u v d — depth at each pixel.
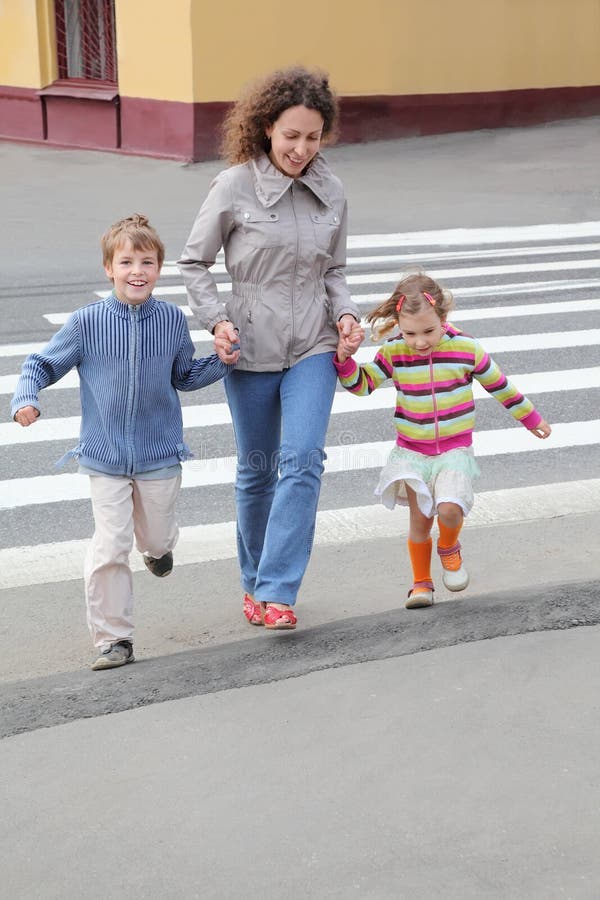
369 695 3.50
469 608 4.27
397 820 2.85
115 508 4.09
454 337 4.26
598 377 8.22
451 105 20.61
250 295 4.18
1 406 7.66
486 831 2.79
